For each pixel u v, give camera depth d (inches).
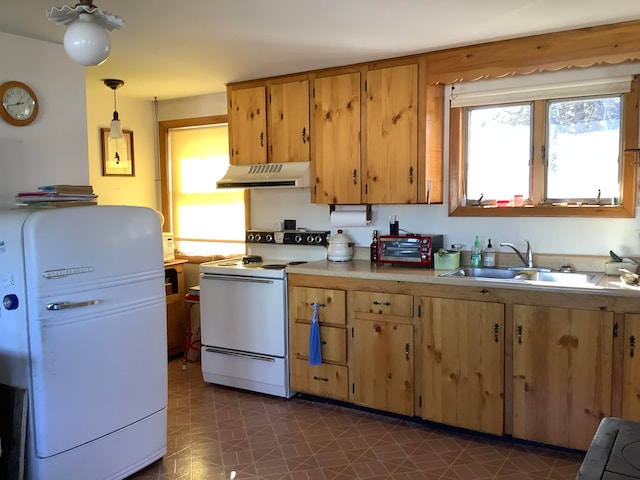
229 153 165.3
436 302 119.9
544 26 113.7
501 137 136.5
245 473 105.2
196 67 144.5
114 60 136.8
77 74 126.7
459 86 138.5
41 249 88.6
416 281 121.8
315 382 138.9
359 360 131.4
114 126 157.3
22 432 89.7
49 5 97.9
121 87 169.5
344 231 157.9
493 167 138.2
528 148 133.2
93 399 97.1
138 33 115.3
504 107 135.5
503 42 123.1
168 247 181.9
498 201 136.5
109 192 181.8
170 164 196.2
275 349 143.0
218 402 142.7
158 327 109.7
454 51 128.3
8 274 90.7
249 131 160.4
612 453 48.5
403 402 126.3
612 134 123.4
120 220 101.5
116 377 101.1
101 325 98.1
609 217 122.6
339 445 116.6
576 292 104.5
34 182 119.0
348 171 144.2
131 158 187.8
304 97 149.9
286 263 159.0
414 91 133.4
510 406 114.3
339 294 133.0
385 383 128.3
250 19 107.2
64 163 124.9
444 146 141.9
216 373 154.3
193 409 137.9
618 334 102.0
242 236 183.2
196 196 191.8
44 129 120.6
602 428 54.5
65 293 92.2
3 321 92.3
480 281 114.0
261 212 174.7
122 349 102.1
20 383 91.0
